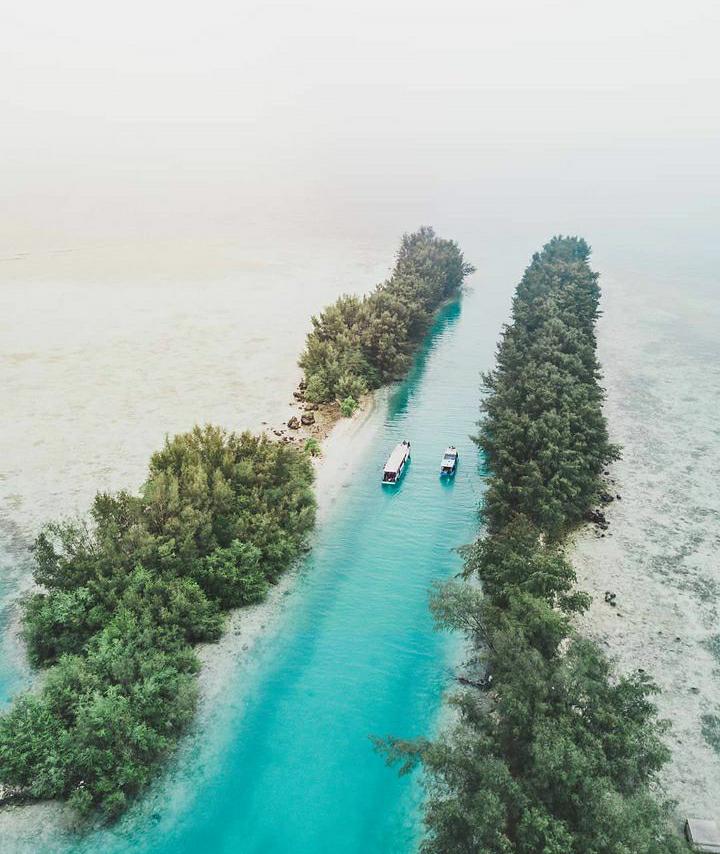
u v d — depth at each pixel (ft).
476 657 118.93
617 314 329.52
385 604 133.49
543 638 95.61
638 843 65.98
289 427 197.88
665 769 93.56
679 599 128.26
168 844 88.12
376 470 183.62
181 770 98.07
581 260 332.39
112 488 161.58
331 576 141.18
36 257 420.77
